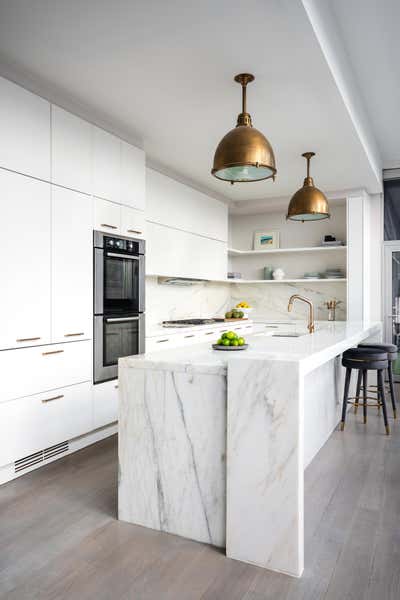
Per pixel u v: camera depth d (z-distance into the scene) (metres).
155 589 1.78
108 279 3.63
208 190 5.82
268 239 6.93
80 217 3.34
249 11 2.22
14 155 2.81
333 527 2.27
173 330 4.65
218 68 2.79
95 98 3.23
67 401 3.23
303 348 2.60
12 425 2.81
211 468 2.15
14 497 2.60
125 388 2.37
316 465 3.12
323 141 4.06
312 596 1.74
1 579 1.84
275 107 3.36
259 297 7.02
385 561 1.97
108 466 3.08
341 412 4.35
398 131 4.85
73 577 1.85
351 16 2.88
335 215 6.48
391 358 4.36
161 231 4.86
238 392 2.02
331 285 6.52
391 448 3.47
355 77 3.67
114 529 2.26
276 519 1.93
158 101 3.28
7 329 2.77
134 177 3.96
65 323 3.21
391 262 6.05
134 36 2.46
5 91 2.75
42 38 2.49
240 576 1.88
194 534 2.18
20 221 2.85
